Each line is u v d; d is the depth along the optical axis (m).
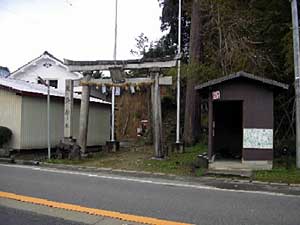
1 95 16.91
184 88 23.72
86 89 16.19
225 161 13.89
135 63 15.52
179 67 17.73
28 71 30.88
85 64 15.95
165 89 25.28
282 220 6.38
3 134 15.92
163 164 13.86
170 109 27.17
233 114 16.05
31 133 16.94
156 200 7.70
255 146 12.66
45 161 14.43
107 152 18.39
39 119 17.44
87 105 16.20
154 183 10.15
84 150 16.02
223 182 10.68
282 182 10.53
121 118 32.38
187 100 20.59
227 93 13.05
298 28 12.91
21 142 16.38
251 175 11.38
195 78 17.69
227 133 16.06
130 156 16.52
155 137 15.63
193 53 19.52
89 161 14.82
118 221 6.03
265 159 12.56
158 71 15.41
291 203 7.87
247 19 16.34
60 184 9.24
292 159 13.88
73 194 7.98
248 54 15.84
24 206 6.76
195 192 8.88
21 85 18.55
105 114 22.47
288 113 16.41
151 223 5.96
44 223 5.77
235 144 15.95
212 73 16.94
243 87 12.93
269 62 16.05
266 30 16.33
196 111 20.59
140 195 8.20
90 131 20.77
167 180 10.94
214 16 16.81
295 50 12.60
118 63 15.66
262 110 12.77
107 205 7.06
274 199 8.29
